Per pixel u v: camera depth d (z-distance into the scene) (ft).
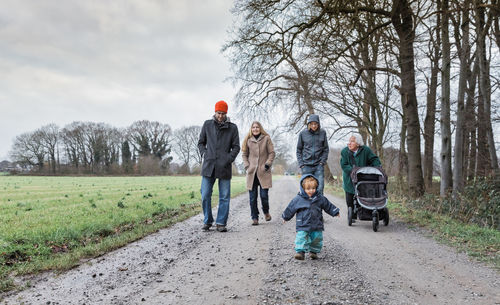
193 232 21.67
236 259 14.97
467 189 31.22
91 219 24.81
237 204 39.73
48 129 234.38
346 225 24.93
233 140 22.88
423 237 20.17
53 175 223.51
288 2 42.50
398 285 11.65
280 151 148.05
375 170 24.02
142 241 19.01
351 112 57.57
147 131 257.14
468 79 49.88
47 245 17.08
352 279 12.20
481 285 11.72
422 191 39.50
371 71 51.70
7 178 169.37
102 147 241.55
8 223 23.15
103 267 13.97
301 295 10.61
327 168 96.58
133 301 10.26
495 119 49.73
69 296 10.72
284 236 19.93
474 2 29.99
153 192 60.64
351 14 39.45
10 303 10.16
